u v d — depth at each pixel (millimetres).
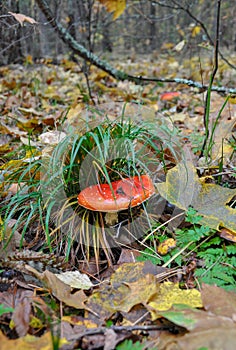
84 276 493
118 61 2812
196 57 2342
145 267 499
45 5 1206
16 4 1248
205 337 360
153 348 389
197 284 485
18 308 427
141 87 1572
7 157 756
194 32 1609
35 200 616
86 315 441
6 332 422
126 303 442
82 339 408
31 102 1284
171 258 519
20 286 480
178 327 414
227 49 2580
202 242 531
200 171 675
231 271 490
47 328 421
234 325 376
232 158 741
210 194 578
